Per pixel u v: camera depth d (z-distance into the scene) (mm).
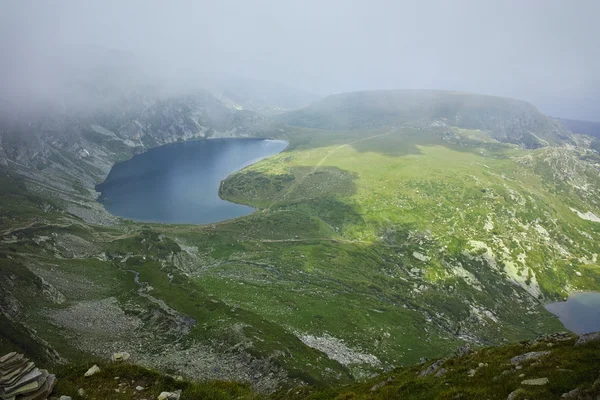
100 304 119688
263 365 88750
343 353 118750
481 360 33500
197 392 30250
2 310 97125
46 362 77812
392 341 139625
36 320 98750
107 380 31125
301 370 88812
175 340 101062
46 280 125500
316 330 134000
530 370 24656
